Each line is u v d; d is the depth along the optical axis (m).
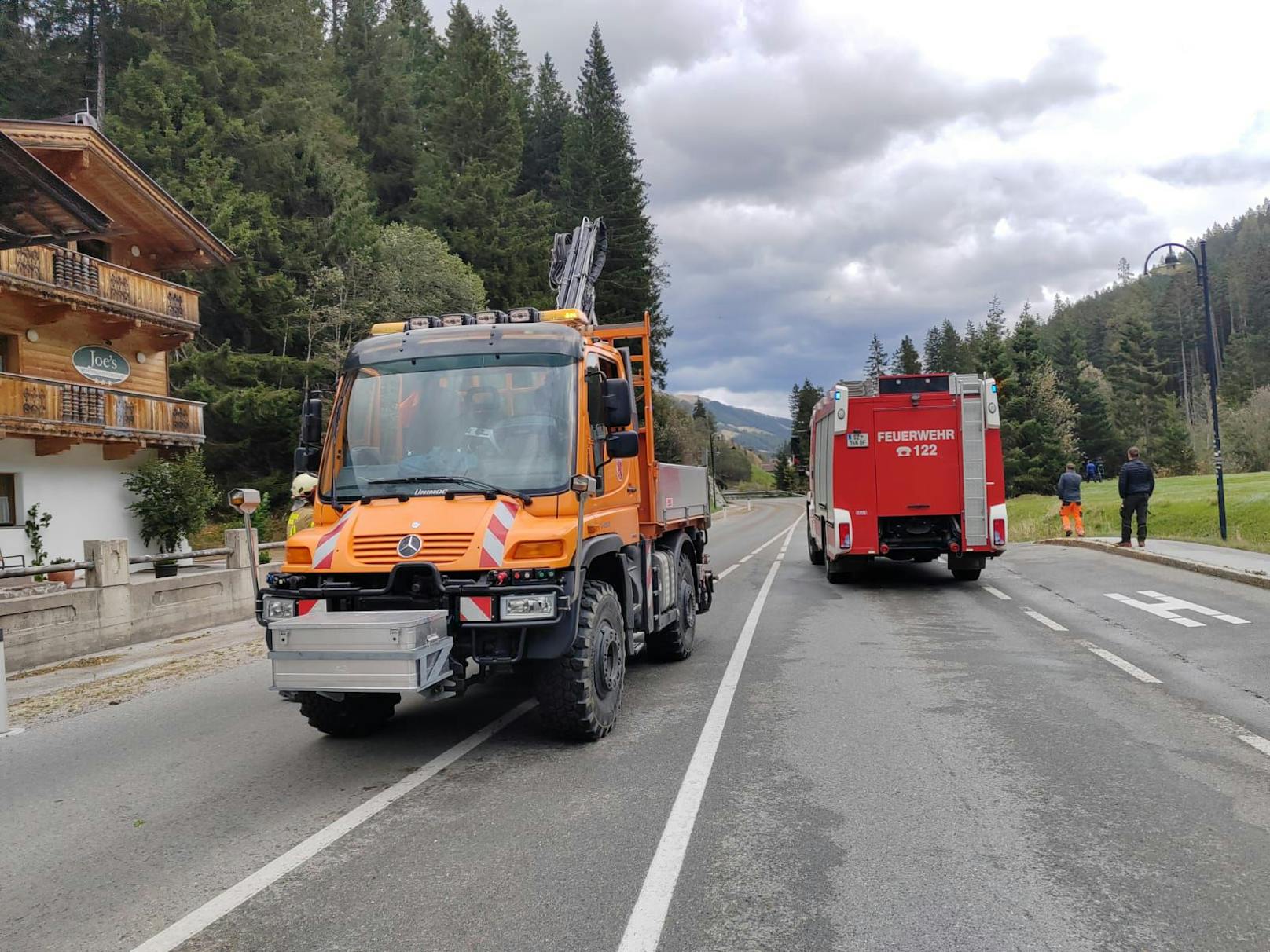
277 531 34.81
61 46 42.38
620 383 6.69
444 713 7.56
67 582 15.17
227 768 6.20
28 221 10.32
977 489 15.17
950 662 9.14
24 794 5.83
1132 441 94.75
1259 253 138.75
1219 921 3.63
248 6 45.72
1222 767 5.60
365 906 3.94
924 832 4.62
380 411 6.62
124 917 3.93
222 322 38.12
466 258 52.91
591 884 4.09
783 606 13.91
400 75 63.50
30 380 20.33
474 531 5.89
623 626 7.13
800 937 3.56
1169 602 12.84
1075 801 5.04
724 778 5.58
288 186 40.66
